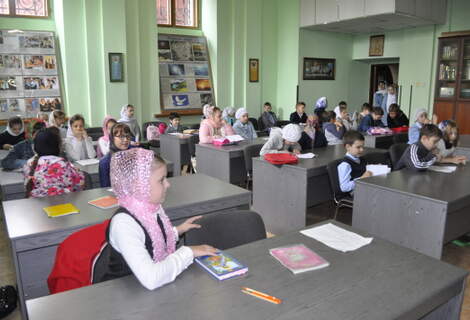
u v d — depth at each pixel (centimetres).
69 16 653
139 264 126
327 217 398
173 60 797
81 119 386
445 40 774
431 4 764
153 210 137
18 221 204
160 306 121
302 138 438
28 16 646
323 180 390
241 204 257
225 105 866
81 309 119
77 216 211
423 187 263
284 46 917
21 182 298
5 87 627
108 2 675
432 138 305
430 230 243
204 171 488
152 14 749
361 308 121
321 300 125
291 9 889
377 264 151
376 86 1034
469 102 752
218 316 116
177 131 643
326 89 956
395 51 905
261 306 121
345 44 973
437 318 152
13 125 474
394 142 585
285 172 341
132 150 133
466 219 265
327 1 805
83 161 371
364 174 307
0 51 620
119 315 116
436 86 796
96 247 154
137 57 737
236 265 145
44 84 659
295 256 154
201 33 853
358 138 321
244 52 870
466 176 294
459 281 142
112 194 251
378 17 746
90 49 676
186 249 142
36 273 197
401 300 126
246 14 855
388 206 264
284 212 347
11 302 234
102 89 697
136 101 749
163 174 133
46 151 260
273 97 948
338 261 153
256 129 852
